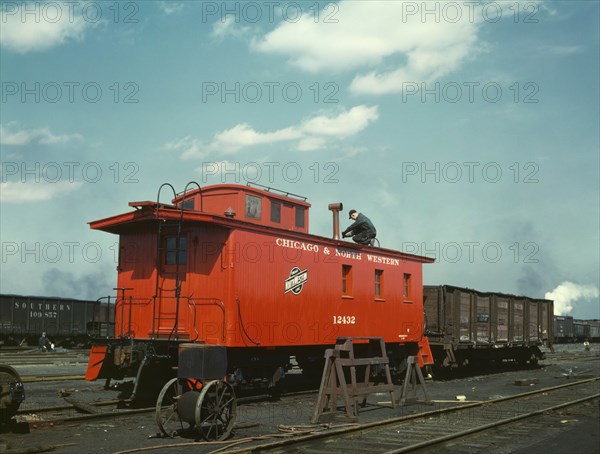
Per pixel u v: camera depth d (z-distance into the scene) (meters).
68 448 8.62
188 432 9.83
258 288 13.59
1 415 9.59
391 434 9.77
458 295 22.30
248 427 10.45
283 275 14.34
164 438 9.45
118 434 9.74
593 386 18.31
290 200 16.41
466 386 18.70
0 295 36.72
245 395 14.79
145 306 13.66
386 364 13.24
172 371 13.11
